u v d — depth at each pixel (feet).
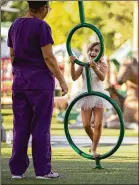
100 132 51.37
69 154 62.34
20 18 44.68
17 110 44.16
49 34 43.91
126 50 123.44
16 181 43.24
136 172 49.26
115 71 119.44
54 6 184.24
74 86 127.03
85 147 69.87
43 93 43.70
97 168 50.70
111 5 187.83
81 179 44.98
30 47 43.93
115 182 44.14
